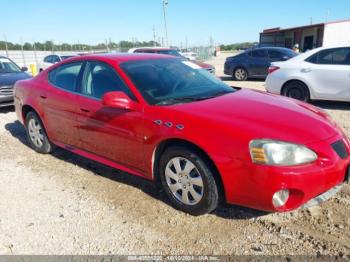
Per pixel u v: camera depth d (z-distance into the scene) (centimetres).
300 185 280
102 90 405
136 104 362
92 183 424
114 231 322
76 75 448
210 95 388
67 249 300
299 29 3666
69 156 521
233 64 1559
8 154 544
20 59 3416
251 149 288
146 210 356
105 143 405
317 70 802
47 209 366
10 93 877
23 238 318
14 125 741
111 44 3744
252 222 327
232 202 309
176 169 341
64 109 451
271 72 880
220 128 306
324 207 347
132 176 439
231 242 300
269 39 4184
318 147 294
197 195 329
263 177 283
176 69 429
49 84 489
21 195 400
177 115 332
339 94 788
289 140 289
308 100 844
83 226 332
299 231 310
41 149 530
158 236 312
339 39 3222
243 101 363
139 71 397
